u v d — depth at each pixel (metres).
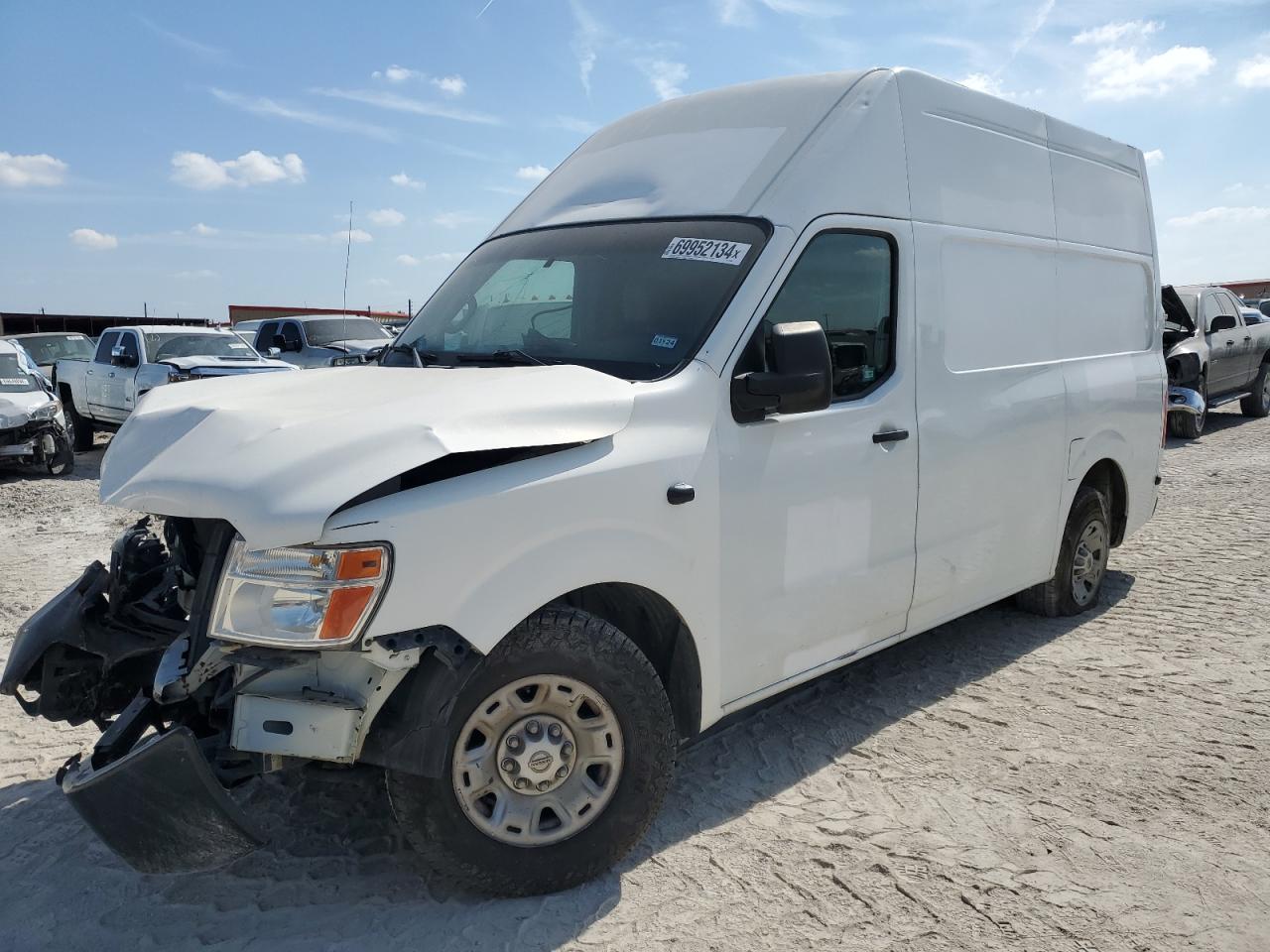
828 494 3.78
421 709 2.78
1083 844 3.33
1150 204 6.43
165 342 15.05
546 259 4.06
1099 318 5.77
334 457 2.69
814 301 3.77
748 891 3.09
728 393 3.43
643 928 2.90
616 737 3.09
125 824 2.64
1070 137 5.51
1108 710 4.46
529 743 2.98
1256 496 9.35
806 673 3.85
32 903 3.09
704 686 3.43
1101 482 5.95
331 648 2.62
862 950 2.79
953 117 4.55
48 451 12.90
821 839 3.39
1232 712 4.41
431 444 2.72
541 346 3.74
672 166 4.12
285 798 3.72
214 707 2.82
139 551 3.70
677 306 3.56
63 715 3.53
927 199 4.32
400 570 2.66
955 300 4.48
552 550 2.94
